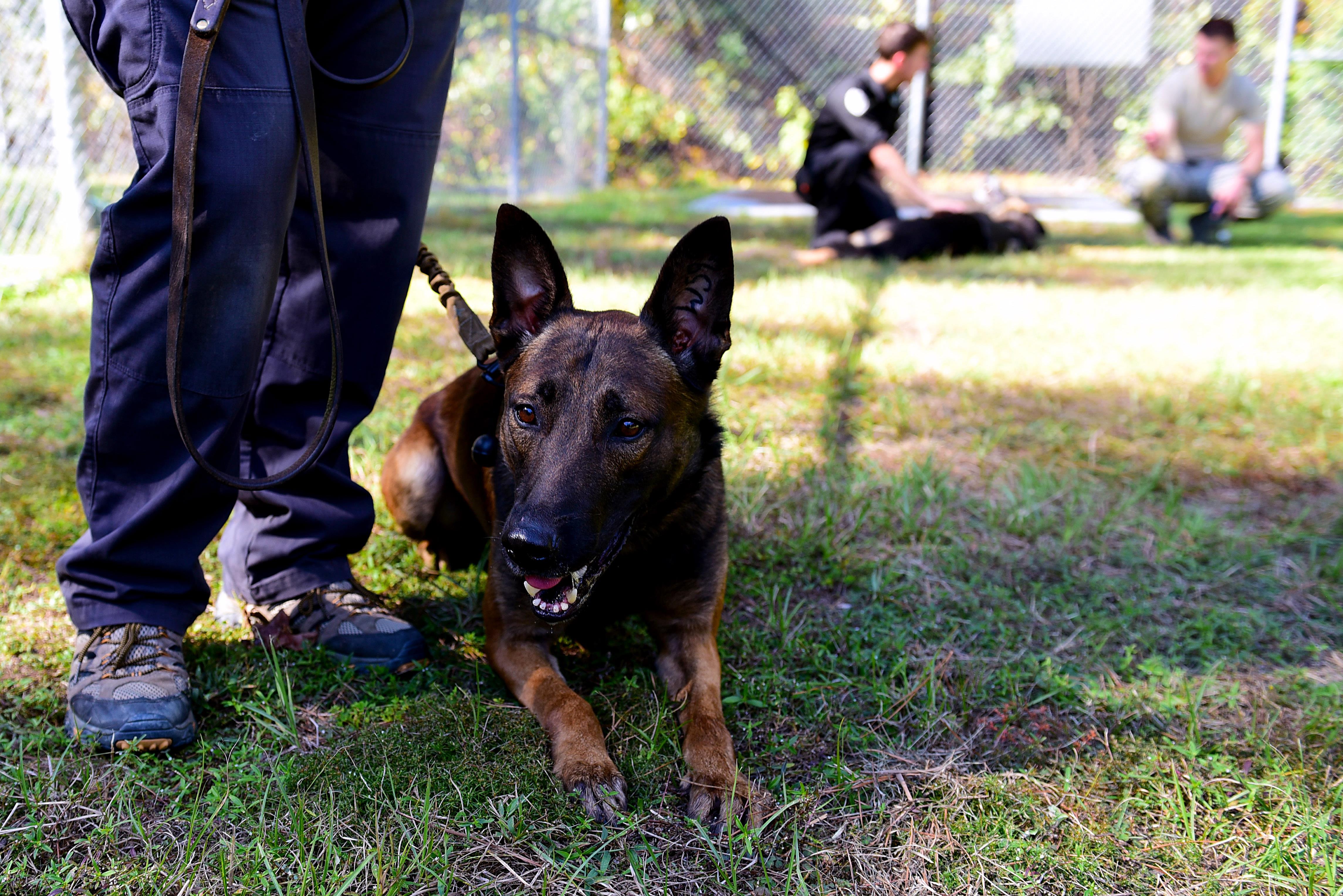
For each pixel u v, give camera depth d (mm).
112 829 1996
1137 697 2662
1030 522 3732
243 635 2768
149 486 2359
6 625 2734
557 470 2254
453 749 2248
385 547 3316
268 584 2730
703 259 2486
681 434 2488
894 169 9328
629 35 15664
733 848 2043
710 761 2211
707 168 16281
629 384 2355
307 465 2252
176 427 2314
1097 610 3197
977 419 4816
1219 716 2621
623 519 2375
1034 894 1962
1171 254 9969
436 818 2053
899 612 3111
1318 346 6156
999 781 2256
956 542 3545
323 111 2508
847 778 2258
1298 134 14031
